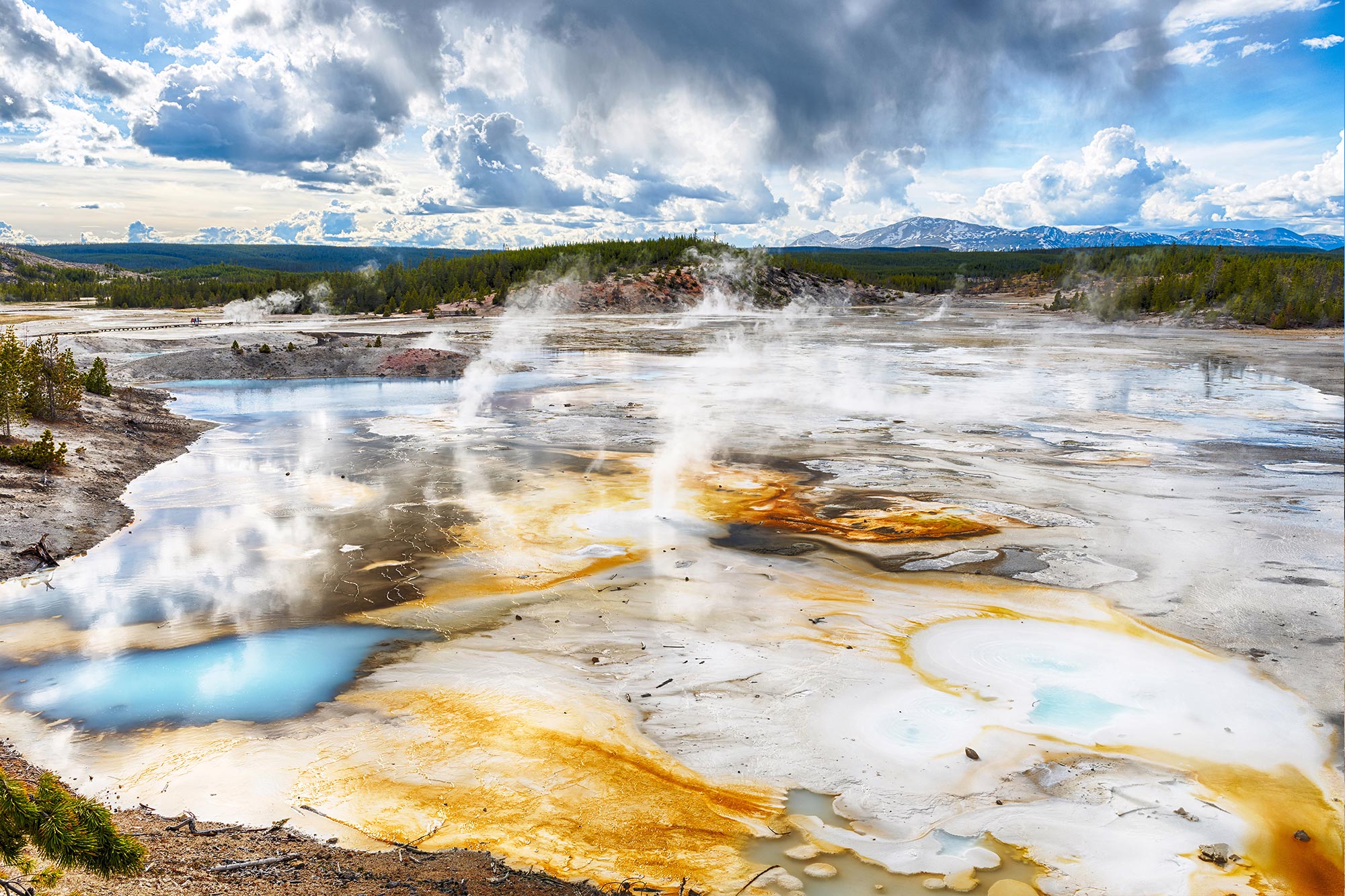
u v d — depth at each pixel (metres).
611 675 14.52
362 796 11.02
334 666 15.01
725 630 16.39
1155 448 33.97
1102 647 15.77
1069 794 11.29
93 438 32.53
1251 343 79.56
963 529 23.11
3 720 13.23
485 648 15.62
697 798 11.10
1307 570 19.84
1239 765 11.99
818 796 11.23
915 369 60.78
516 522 23.61
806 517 24.27
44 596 18.59
